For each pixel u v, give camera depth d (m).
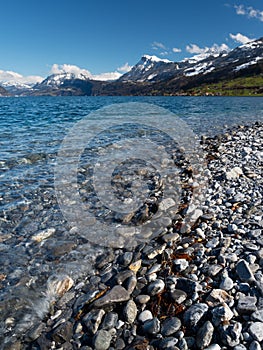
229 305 0.64
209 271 0.78
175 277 0.77
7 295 0.79
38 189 1.58
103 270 0.88
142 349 0.59
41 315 0.72
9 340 0.65
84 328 0.66
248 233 0.95
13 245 1.03
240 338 0.56
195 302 0.68
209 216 1.11
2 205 1.37
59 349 0.61
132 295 0.74
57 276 0.86
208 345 0.56
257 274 0.73
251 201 1.23
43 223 1.19
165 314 0.67
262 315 0.59
